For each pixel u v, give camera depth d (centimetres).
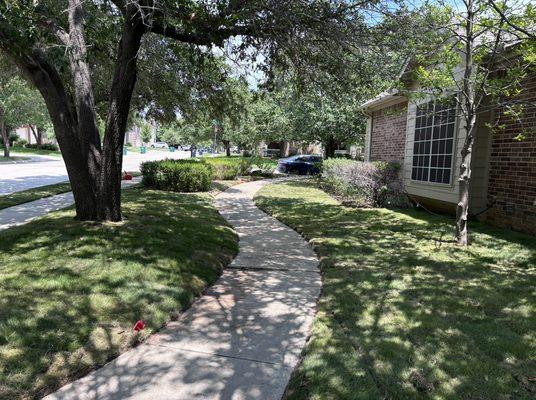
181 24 595
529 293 439
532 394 262
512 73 585
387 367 294
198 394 271
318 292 462
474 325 361
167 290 430
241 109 1230
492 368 291
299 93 762
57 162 2892
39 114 3009
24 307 362
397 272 516
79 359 298
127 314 370
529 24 572
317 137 2014
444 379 278
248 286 483
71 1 625
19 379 268
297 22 571
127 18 618
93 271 462
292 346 338
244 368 304
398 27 601
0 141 4875
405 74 808
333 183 1370
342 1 582
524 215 705
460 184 647
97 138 684
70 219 698
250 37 616
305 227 808
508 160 744
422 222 848
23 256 506
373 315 386
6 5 461
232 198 1262
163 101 1243
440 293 441
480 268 528
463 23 612
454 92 712
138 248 557
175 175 1316
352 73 682
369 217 917
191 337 352
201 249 596
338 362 302
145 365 305
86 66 659
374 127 1471
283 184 1720
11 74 1057
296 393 268
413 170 1061
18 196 1105
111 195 689
